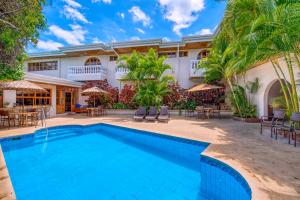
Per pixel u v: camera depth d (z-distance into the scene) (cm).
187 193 434
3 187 336
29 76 1288
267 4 562
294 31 566
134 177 515
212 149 587
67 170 561
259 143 663
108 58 2088
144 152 744
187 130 924
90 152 739
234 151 564
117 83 2053
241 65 784
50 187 456
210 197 409
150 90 1514
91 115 1641
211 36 1688
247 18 719
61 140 921
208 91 1730
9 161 630
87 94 1700
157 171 556
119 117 1531
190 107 1703
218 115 1490
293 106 746
